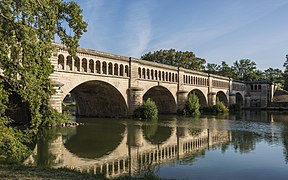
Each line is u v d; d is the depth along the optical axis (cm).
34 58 1744
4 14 1594
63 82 5122
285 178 2114
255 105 13675
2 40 1641
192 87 9512
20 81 1784
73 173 1647
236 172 2248
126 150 3075
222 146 3322
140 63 7138
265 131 4662
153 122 5994
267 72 18262
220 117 7738
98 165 2423
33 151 2859
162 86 7988
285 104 12925
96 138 3766
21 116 4412
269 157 2758
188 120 6612
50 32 1781
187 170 2292
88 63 5659
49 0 1770
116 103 6875
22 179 1425
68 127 4794
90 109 7388
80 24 1945
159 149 3142
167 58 13712
